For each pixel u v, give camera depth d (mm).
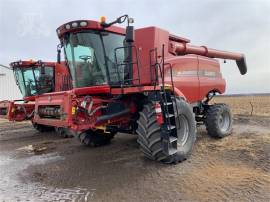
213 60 8258
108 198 3820
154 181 4383
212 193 3824
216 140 7176
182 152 5266
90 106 5125
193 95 6988
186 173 4676
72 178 4730
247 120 11227
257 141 6715
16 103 9500
